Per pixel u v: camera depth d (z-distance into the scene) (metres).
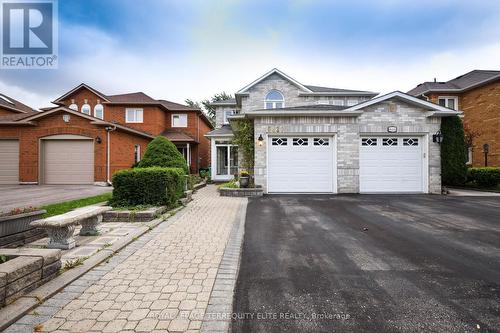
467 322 2.46
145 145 19.28
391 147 11.56
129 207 6.92
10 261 2.88
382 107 11.45
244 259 4.03
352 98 18.62
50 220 4.16
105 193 10.64
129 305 2.73
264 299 2.88
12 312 2.47
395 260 3.99
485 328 2.38
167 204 7.47
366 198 10.08
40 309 2.63
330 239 5.03
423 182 11.49
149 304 2.75
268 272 3.56
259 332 2.34
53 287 2.98
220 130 19.45
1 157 14.98
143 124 21.73
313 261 3.95
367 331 2.34
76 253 4.16
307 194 11.16
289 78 18.25
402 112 11.46
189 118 23.88
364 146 11.52
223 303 2.79
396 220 6.57
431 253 4.29
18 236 4.51
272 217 6.90
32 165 14.76
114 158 15.35
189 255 4.17
